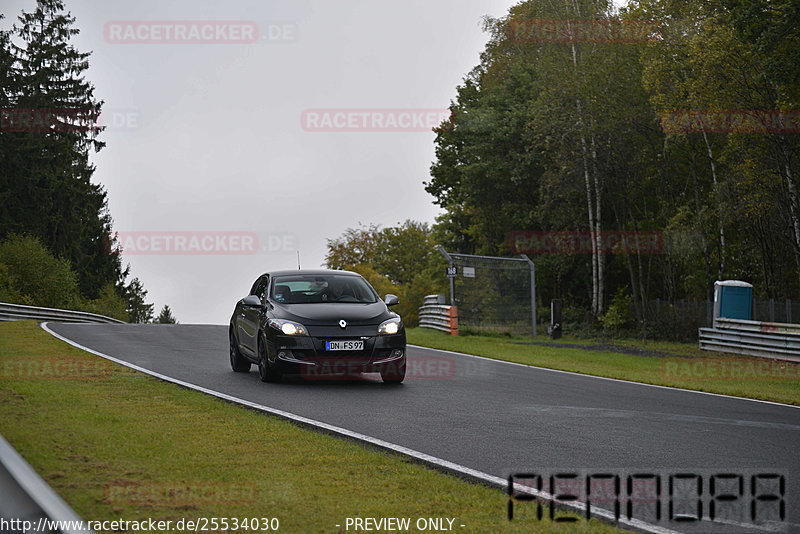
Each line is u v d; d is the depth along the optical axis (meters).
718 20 32.41
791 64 27.44
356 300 14.58
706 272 38.88
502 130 48.56
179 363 16.45
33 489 3.71
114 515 5.48
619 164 42.84
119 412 9.87
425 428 9.60
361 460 7.57
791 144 31.58
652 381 16.45
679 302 34.53
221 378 14.23
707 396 14.18
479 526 5.55
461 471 7.27
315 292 14.61
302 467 7.21
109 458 7.19
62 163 62.47
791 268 36.81
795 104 29.52
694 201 41.88
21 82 63.03
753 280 38.50
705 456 8.31
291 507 5.87
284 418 10.03
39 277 60.09
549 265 49.69
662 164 41.97
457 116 51.09
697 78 32.47
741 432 10.00
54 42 65.19
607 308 48.50
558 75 43.25
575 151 42.50
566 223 48.38
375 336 13.45
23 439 7.72
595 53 41.69
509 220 51.72
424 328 35.75
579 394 13.56
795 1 26.75
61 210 63.44
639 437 9.35
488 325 31.84
